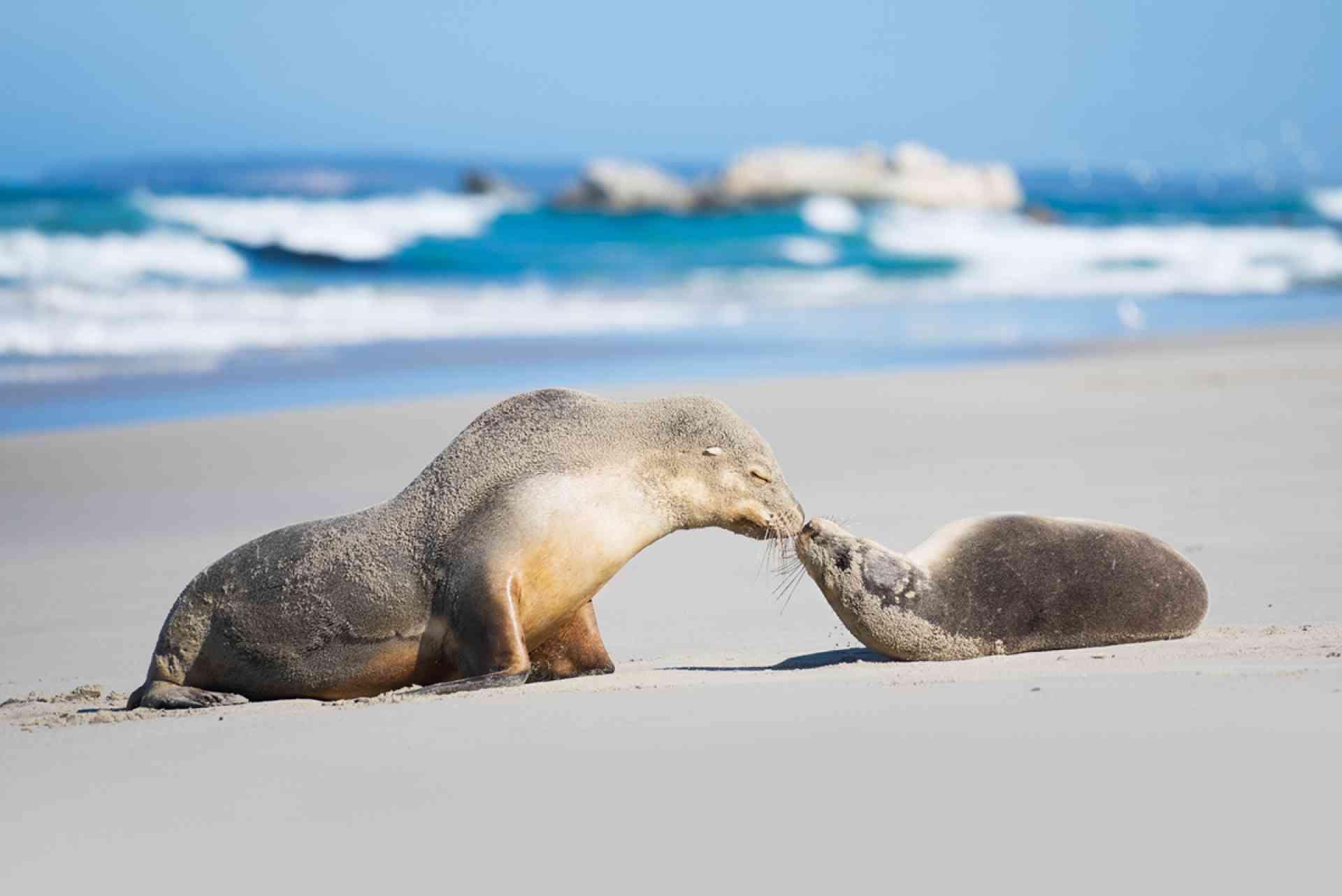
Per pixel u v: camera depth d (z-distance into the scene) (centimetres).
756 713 1341
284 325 7356
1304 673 1384
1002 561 1789
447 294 8956
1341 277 11725
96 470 3916
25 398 5325
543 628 1780
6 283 7869
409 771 1216
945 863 975
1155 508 2930
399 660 1764
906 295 10144
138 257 8856
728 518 1836
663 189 18475
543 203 18525
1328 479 3206
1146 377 5384
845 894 941
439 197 17750
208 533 3231
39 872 1045
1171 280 11494
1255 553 2459
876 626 1764
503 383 5766
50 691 2055
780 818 1064
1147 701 1293
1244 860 958
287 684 1802
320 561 1797
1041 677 1448
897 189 19288
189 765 1284
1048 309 9262
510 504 1741
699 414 1823
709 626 2250
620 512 1783
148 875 1031
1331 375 5288
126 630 2431
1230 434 3938
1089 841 995
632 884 973
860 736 1238
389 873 1009
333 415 4753
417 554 1764
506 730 1332
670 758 1208
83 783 1249
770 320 8362
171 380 5775
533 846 1041
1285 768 1099
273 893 988
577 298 9212
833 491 3288
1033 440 3978
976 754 1170
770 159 19162
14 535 3234
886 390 5147
